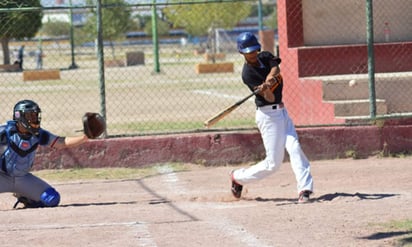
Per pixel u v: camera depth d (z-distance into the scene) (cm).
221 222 1508
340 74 2811
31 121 1684
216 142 2300
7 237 1410
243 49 1678
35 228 1488
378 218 1501
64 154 2266
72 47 7512
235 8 8569
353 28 2931
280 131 1719
